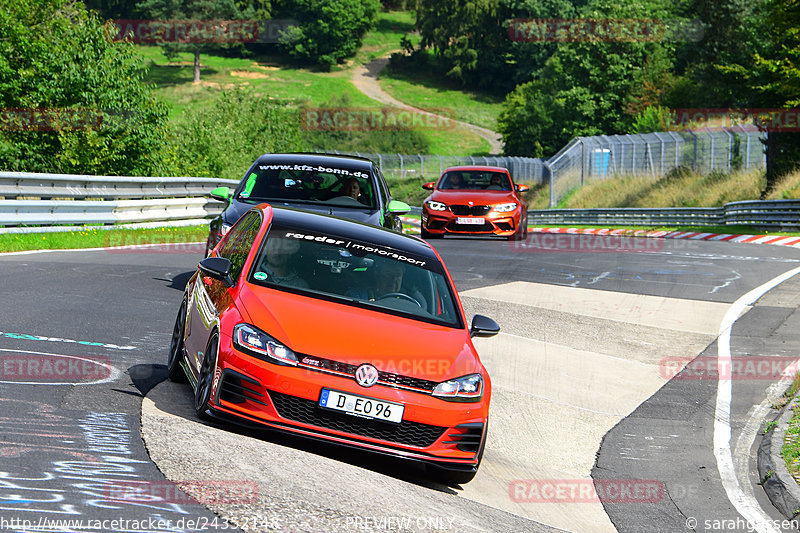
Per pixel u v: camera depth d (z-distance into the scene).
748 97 123.00
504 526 15.94
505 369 30.28
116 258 45.44
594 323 37.53
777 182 107.62
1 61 87.06
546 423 25.33
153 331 27.36
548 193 167.75
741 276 50.94
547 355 32.38
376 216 32.09
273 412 17.20
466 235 67.38
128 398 18.91
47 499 12.28
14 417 16.23
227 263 19.80
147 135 91.38
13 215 48.94
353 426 17.44
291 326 17.92
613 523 18.19
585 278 48.97
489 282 45.97
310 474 15.84
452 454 17.98
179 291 36.12
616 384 29.53
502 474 20.91
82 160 86.88
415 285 20.72
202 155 123.25
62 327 25.95
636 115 199.62
